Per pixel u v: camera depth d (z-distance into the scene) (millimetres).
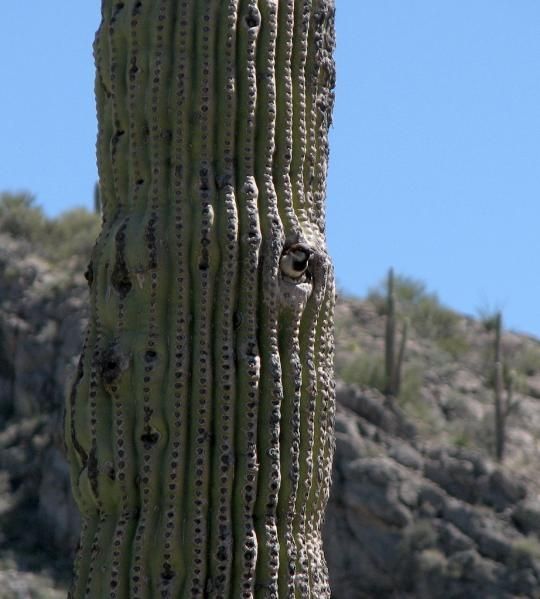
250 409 9734
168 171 9984
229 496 9656
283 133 10156
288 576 9797
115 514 9797
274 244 9922
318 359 10172
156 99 10031
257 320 9883
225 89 10023
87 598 9680
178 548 9578
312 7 10430
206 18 10070
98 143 10383
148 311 9812
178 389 9688
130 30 10180
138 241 9859
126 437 9727
